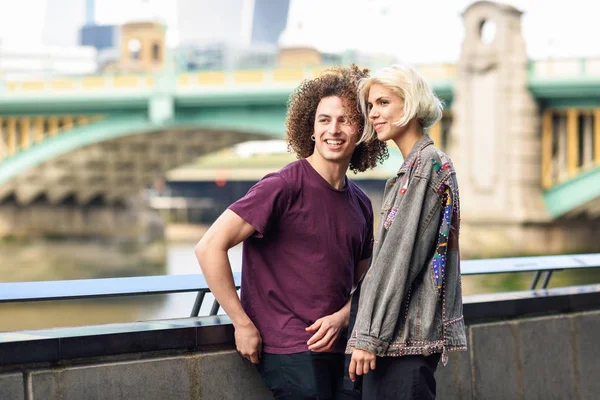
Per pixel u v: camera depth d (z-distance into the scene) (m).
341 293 2.79
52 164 47.06
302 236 2.73
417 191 2.49
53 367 2.65
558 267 3.89
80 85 37.16
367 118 2.70
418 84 2.55
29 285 2.88
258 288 2.78
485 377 3.62
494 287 21.48
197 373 2.92
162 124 35.94
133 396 2.78
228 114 35.19
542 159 32.91
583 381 3.94
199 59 55.69
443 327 2.51
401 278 2.45
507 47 32.41
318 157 2.79
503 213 32.50
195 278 3.13
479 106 32.91
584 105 31.45
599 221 33.28
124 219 54.75
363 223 2.85
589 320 3.98
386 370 2.50
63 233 51.91
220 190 84.81
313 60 59.25
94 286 2.93
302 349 2.70
